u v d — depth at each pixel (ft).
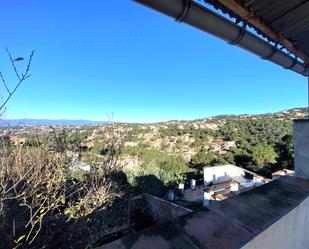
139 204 17.99
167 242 3.18
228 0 4.39
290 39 6.33
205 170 50.80
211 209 4.42
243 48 5.76
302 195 5.52
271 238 3.95
